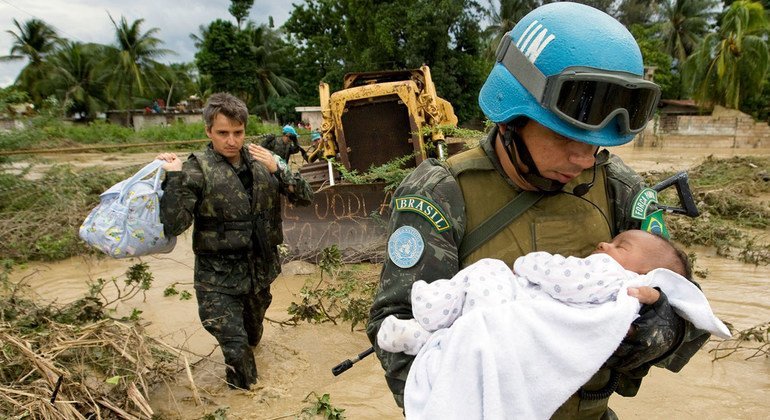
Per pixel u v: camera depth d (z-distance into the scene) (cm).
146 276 452
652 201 158
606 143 121
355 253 592
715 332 130
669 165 1773
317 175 774
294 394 348
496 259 138
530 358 116
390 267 142
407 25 3095
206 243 333
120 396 298
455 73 3278
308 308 436
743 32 3047
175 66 5919
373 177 612
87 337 314
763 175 1186
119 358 310
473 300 124
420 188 142
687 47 4388
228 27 4647
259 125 3288
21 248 644
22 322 354
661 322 128
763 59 3014
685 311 131
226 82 4678
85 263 640
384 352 143
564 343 117
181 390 348
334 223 614
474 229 141
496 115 134
